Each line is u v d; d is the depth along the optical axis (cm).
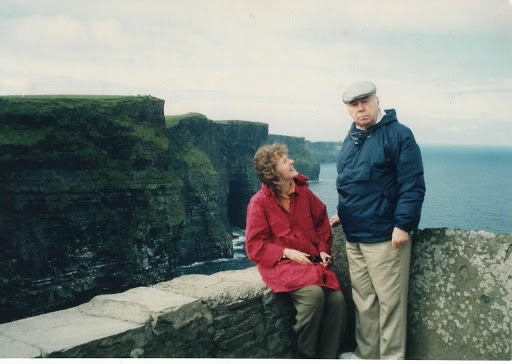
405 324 301
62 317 260
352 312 360
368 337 323
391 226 288
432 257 305
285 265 315
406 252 292
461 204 9231
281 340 333
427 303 309
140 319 253
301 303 306
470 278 288
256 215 322
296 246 321
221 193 9106
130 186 5378
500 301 274
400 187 280
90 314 265
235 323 302
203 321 282
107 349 231
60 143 5012
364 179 290
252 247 321
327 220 342
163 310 260
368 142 292
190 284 315
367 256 300
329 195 11781
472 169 17362
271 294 325
